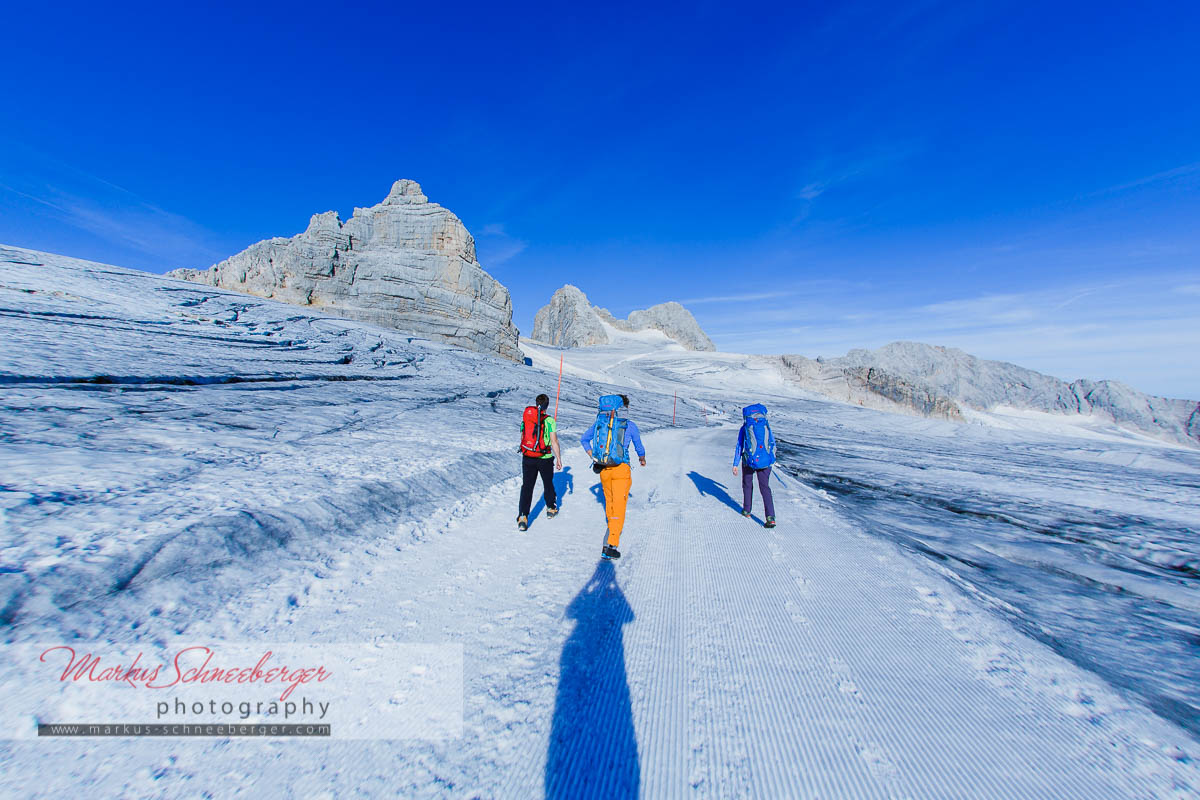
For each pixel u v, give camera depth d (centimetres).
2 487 444
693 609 382
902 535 652
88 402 809
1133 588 480
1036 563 559
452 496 711
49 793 197
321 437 884
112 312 1742
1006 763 222
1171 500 1102
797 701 268
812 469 1357
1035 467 1819
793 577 452
